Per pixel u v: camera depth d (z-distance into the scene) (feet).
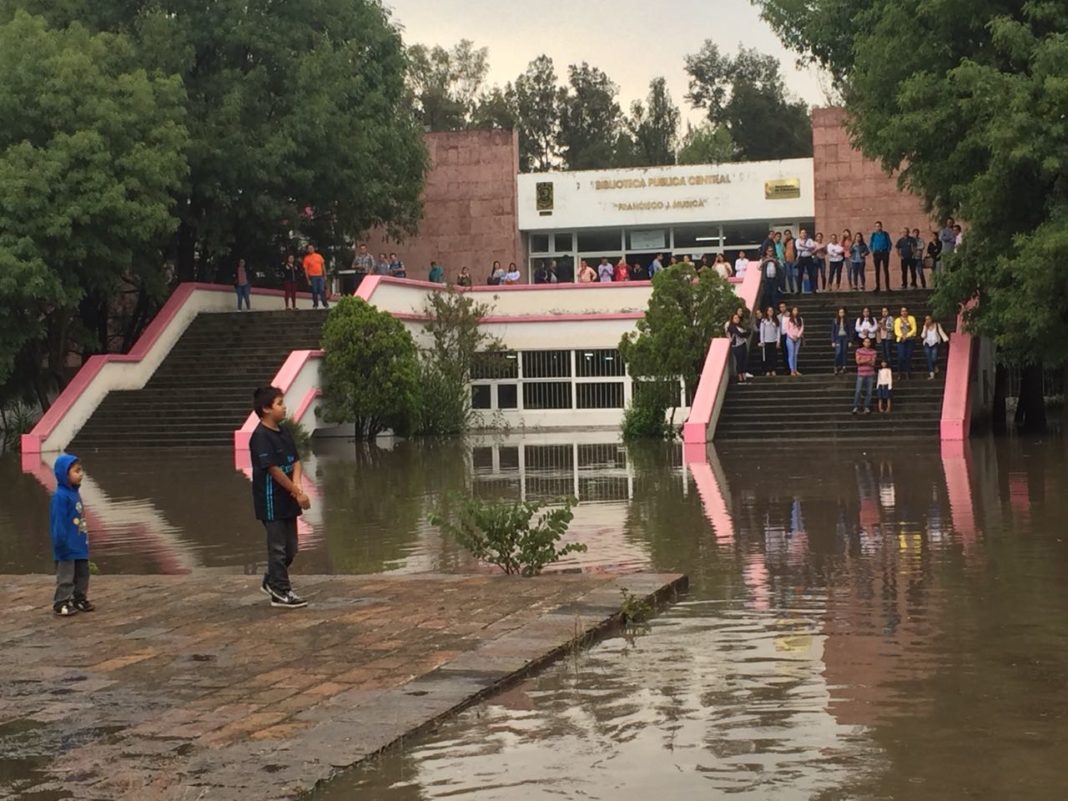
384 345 104.01
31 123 105.40
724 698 22.97
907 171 89.51
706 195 154.10
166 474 77.51
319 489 65.72
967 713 21.80
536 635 27.58
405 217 154.10
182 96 111.24
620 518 50.06
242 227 123.24
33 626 30.99
